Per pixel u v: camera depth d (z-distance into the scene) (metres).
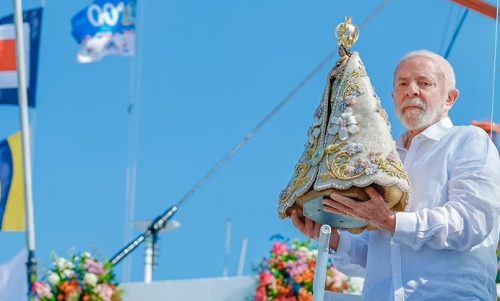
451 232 6.72
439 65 7.14
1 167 18.02
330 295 7.39
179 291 12.29
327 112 6.83
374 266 7.05
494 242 7.01
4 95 19.94
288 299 11.77
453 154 6.99
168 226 13.69
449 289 6.80
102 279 12.48
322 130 6.79
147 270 13.42
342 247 7.32
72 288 12.39
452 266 6.85
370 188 6.62
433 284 6.82
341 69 6.90
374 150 6.61
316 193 6.66
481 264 6.90
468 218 6.75
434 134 7.08
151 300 12.41
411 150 7.11
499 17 7.40
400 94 7.13
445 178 6.96
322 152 6.69
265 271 11.88
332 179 6.59
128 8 20.58
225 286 12.12
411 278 6.86
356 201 6.64
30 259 14.70
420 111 7.06
